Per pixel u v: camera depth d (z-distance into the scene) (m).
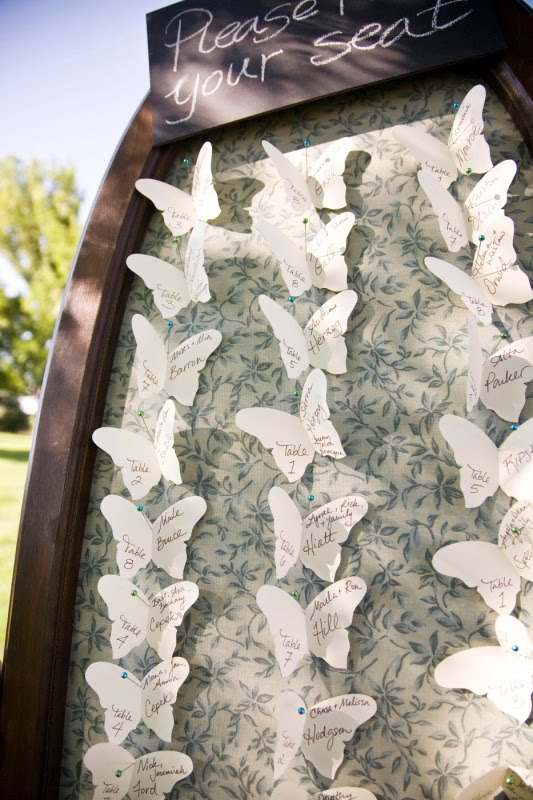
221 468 0.59
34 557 0.61
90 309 0.63
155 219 0.65
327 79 0.59
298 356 0.56
